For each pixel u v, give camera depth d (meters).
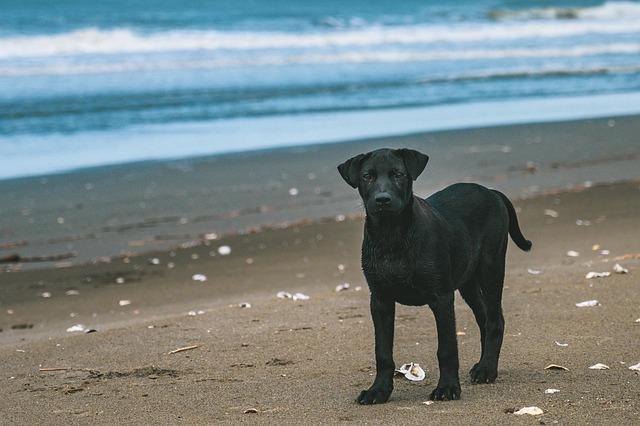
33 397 7.26
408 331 8.66
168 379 7.55
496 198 7.34
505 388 6.80
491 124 23.83
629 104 27.22
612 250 12.50
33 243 14.19
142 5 55.41
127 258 13.30
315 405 6.63
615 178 17.69
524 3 59.50
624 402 6.34
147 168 19.22
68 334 9.63
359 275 12.08
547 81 32.00
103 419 6.61
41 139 22.14
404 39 43.88
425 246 6.45
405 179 6.39
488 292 7.25
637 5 57.47
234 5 56.72
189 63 35.47
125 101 27.42
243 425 6.25
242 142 21.80
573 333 8.27
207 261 13.04
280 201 16.50
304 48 40.12
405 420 6.13
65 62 34.97
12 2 53.25
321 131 23.14
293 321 9.20
